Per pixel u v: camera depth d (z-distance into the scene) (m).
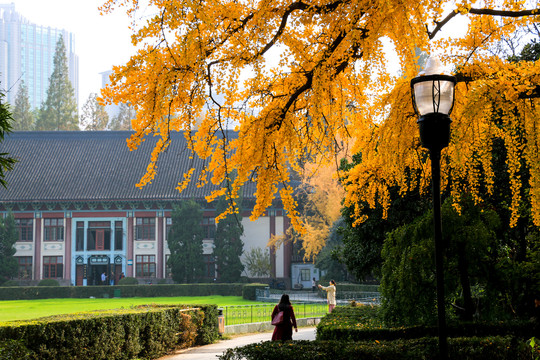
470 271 10.50
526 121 6.72
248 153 7.52
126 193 66.31
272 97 7.57
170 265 61.75
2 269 62.03
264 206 7.57
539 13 6.61
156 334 16.02
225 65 6.79
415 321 10.16
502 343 7.89
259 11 6.55
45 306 42.38
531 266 10.24
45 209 67.75
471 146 7.06
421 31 5.89
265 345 8.38
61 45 109.31
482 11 6.77
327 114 7.42
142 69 6.46
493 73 6.87
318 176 50.03
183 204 62.94
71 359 12.02
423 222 10.48
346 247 15.40
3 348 9.31
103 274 63.97
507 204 11.07
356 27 6.25
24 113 113.25
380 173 9.16
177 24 5.94
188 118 6.72
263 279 64.62
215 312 20.64
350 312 13.84
